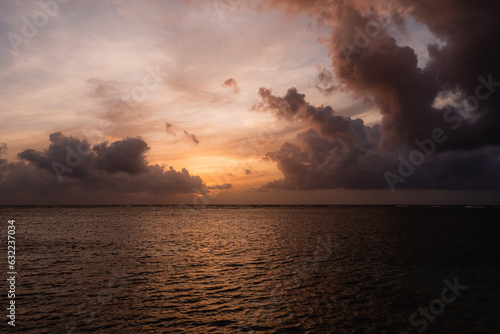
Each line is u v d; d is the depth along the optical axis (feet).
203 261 84.74
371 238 135.23
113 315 44.47
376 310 46.50
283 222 251.39
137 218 302.66
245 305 48.91
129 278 65.72
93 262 82.79
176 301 50.85
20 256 90.89
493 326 40.57
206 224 230.27
